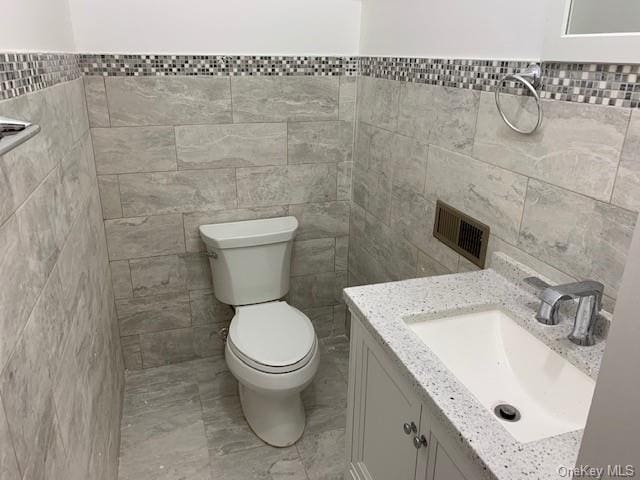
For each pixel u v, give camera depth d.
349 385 1.61
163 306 2.49
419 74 1.85
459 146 1.67
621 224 1.13
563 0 1.19
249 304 2.40
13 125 0.77
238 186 2.39
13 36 1.09
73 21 1.95
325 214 2.59
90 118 2.08
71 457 1.19
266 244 2.32
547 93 1.28
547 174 1.32
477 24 1.52
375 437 1.46
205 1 2.07
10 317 0.85
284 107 2.32
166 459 2.01
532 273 1.41
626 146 1.09
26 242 1.00
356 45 2.33
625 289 0.61
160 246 2.38
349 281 2.75
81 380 1.38
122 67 2.06
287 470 1.97
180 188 2.30
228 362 2.04
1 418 0.77
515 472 0.85
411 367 1.12
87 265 1.69
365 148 2.37
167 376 2.53
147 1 2.01
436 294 1.43
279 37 2.21
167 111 2.17
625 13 1.08
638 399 0.60
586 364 1.11
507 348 1.35
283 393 1.93
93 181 2.05
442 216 1.80
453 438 0.98
